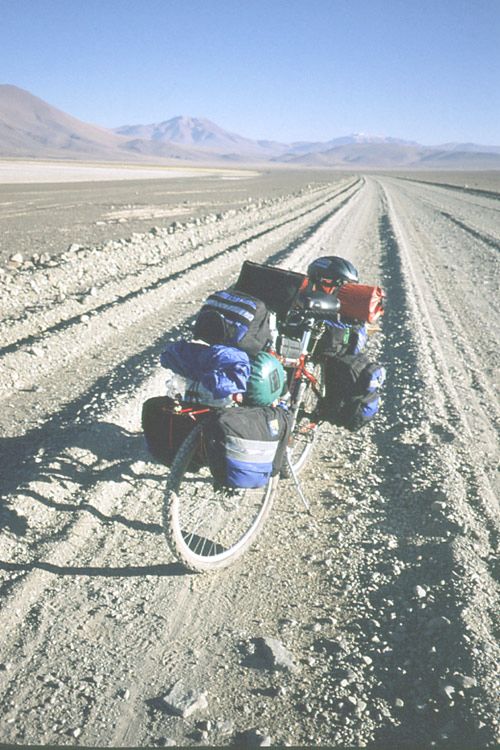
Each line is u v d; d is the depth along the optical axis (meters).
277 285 4.25
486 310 11.30
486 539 4.20
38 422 5.75
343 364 4.58
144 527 4.25
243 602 3.59
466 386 7.32
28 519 4.14
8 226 23.28
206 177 107.12
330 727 2.75
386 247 18.84
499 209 37.94
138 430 5.72
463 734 2.69
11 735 2.64
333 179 107.69
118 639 3.24
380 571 3.87
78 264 12.92
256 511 4.54
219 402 3.56
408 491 4.82
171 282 11.77
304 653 3.20
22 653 3.09
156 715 2.79
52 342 7.91
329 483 5.00
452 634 3.27
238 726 2.75
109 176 92.44
